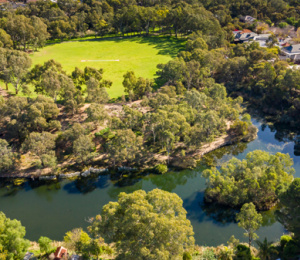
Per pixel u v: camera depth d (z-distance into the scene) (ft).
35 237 195.72
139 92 363.56
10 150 251.80
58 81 320.70
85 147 253.65
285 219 172.76
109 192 238.89
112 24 616.39
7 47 447.83
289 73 355.77
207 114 281.74
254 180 209.97
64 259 163.94
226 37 558.15
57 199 230.68
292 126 334.44
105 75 433.48
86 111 290.97
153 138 293.43
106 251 172.86
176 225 136.98
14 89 373.20
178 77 382.83
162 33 636.89
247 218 172.76
